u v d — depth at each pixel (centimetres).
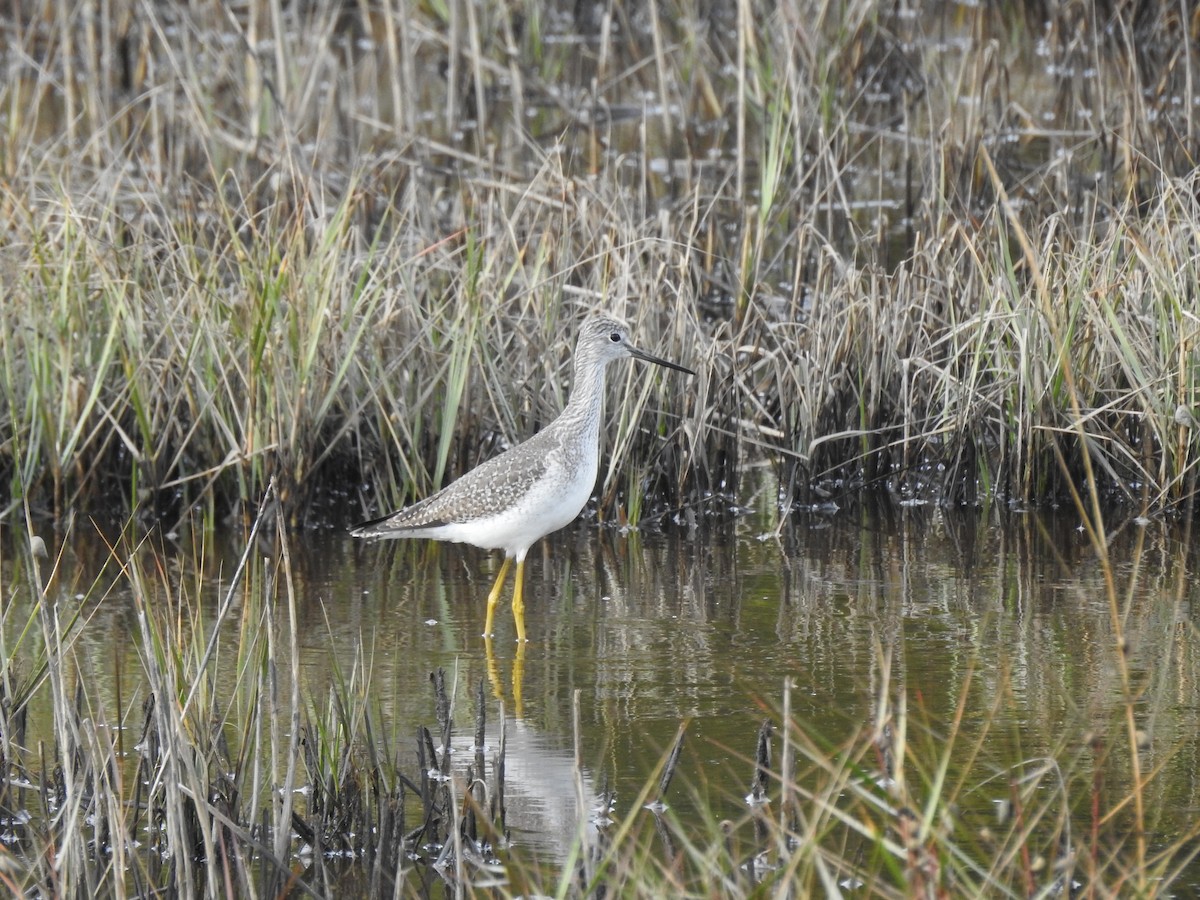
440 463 1418
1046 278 1417
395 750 956
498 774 869
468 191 1938
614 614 1226
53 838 798
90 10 2428
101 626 1208
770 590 1270
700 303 1791
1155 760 923
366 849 843
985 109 2183
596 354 1200
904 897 720
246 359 1448
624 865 733
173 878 784
